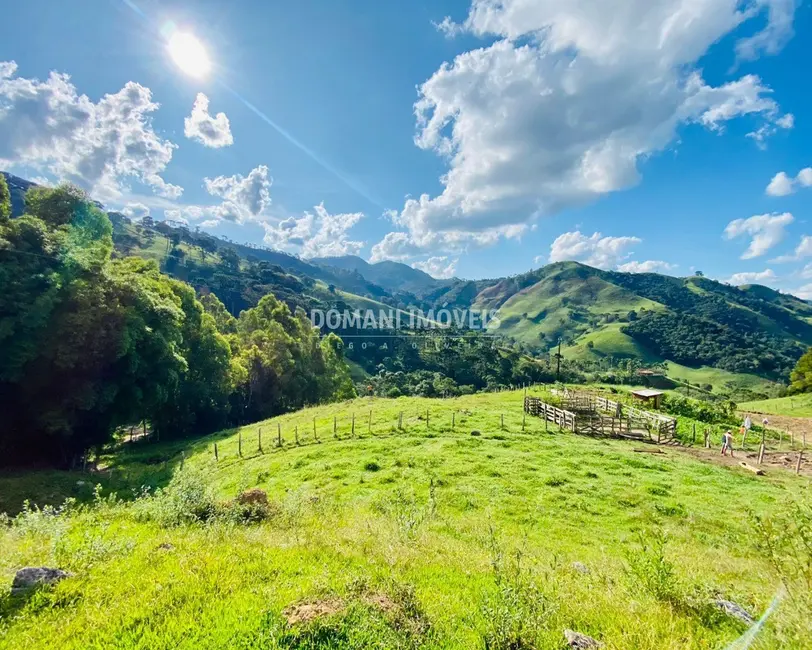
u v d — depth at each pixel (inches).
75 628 210.4
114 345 1133.1
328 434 1138.0
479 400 1689.2
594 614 250.2
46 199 1273.4
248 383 2295.8
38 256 1075.3
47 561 281.7
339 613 218.8
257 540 353.1
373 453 933.8
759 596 292.8
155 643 198.1
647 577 287.6
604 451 951.0
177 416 1801.2
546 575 316.2
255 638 201.2
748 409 2112.5
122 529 374.6
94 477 995.3
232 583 256.8
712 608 260.8
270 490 759.7
